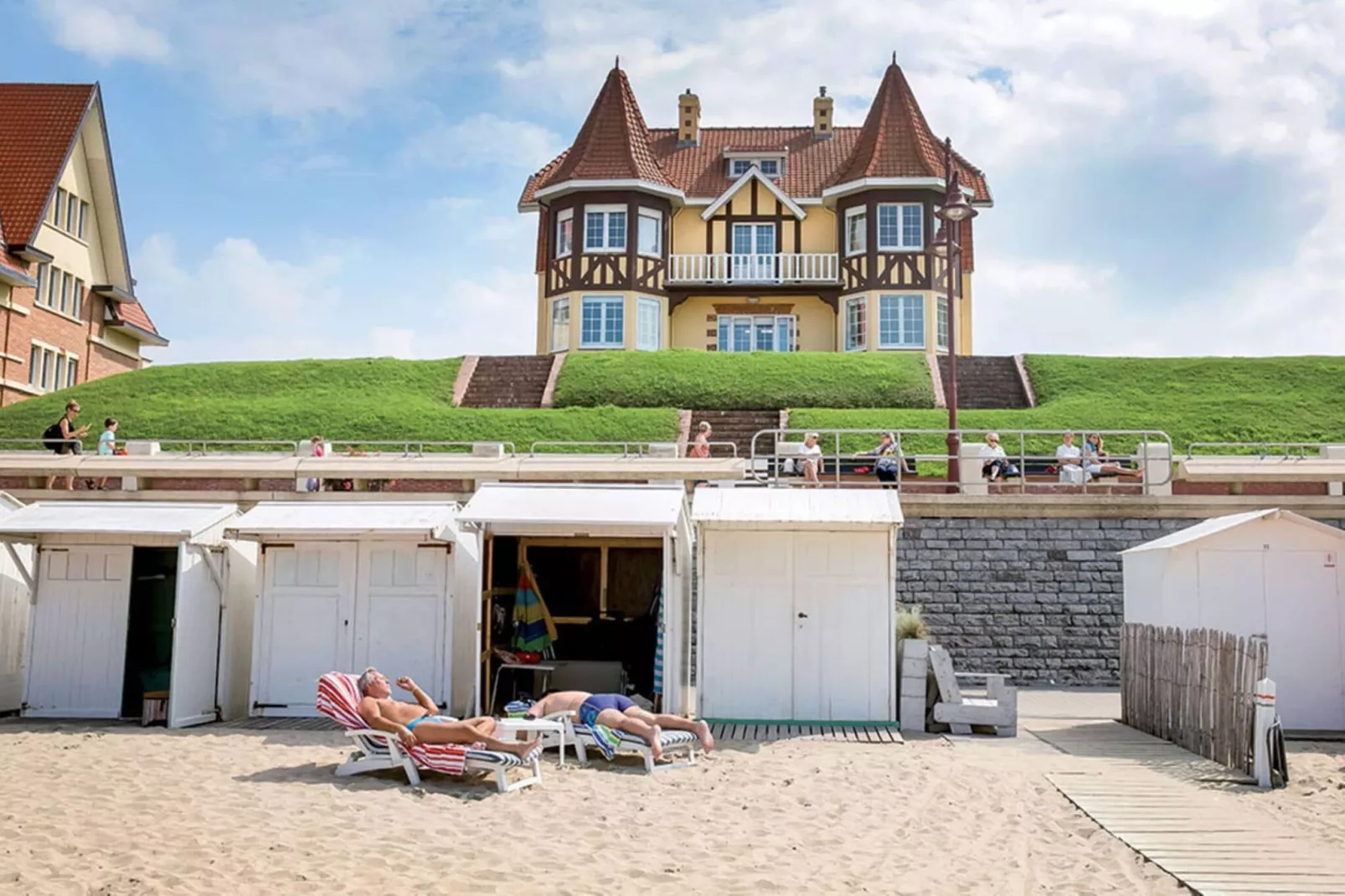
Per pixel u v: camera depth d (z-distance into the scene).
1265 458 19.75
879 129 42.31
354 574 13.52
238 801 8.91
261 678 13.48
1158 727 12.88
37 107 39.53
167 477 21.17
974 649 18.53
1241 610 13.68
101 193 41.22
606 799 9.32
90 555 13.61
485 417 30.62
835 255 43.03
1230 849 8.11
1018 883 7.32
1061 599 18.55
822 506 13.53
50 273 38.47
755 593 13.55
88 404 32.84
